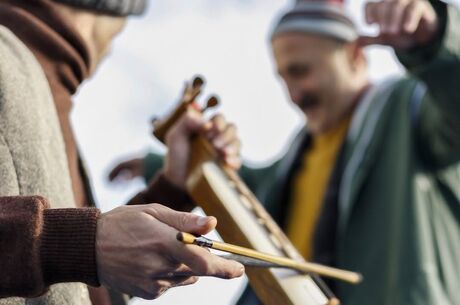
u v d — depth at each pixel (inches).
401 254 123.8
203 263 57.1
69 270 58.4
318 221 129.9
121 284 58.5
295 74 140.6
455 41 112.9
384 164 129.9
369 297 123.2
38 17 78.0
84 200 82.0
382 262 124.4
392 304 121.5
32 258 57.9
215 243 57.7
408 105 131.3
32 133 67.8
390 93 134.6
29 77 70.4
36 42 77.0
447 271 124.0
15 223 58.3
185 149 94.2
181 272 58.4
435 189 129.0
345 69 139.9
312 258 129.5
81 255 58.2
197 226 57.8
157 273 57.7
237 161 92.7
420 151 129.7
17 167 66.0
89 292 75.0
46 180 67.6
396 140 130.5
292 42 140.3
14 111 67.2
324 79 139.1
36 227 58.4
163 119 96.4
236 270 58.3
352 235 127.3
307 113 140.3
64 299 66.7
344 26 140.3
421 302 120.3
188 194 94.6
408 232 124.8
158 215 58.6
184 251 57.0
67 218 59.0
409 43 112.8
